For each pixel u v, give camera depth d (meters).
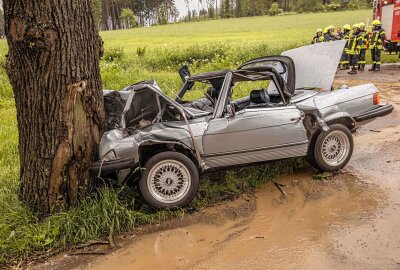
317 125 5.44
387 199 4.86
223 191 5.29
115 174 5.09
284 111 5.28
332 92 5.98
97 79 4.70
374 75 15.13
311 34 34.94
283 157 5.33
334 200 4.96
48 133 4.32
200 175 5.35
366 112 6.00
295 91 6.34
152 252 4.09
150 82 5.21
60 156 4.37
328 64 6.17
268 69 5.54
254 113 5.14
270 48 18.55
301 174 5.85
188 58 18.05
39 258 4.08
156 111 5.12
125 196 4.96
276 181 5.66
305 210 4.76
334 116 5.60
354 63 15.70
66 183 4.50
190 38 36.88
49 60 4.15
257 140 5.11
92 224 4.40
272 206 4.93
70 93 4.29
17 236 4.21
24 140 4.47
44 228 4.30
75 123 4.39
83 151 4.52
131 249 4.17
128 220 4.54
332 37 17.83
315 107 5.51
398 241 3.94
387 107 6.22
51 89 4.23
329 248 3.91
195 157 4.90
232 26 60.72
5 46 31.64
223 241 4.20
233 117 5.03
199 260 3.89
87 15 4.45
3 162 6.38
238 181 5.45
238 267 3.72
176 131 4.85
